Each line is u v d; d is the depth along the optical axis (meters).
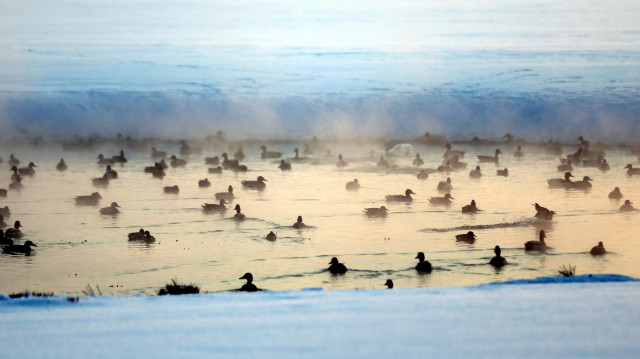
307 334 51.41
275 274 110.25
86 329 53.53
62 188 194.00
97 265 116.62
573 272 107.56
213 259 120.38
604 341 49.00
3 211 156.75
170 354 47.12
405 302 62.03
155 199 177.88
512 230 141.75
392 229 143.25
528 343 48.78
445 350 47.47
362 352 47.19
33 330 53.53
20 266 116.31
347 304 61.44
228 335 51.31
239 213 154.12
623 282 73.31
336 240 134.12
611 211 159.88
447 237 135.88
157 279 107.56
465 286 72.44
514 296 64.19
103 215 158.25
